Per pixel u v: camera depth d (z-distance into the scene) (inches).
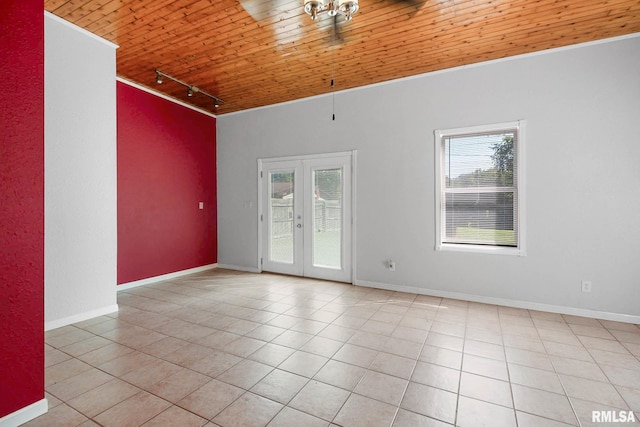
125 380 86.4
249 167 223.1
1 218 68.6
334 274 193.3
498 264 149.4
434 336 114.9
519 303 145.5
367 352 102.8
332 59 147.9
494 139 152.9
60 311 123.0
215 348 105.6
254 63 152.1
